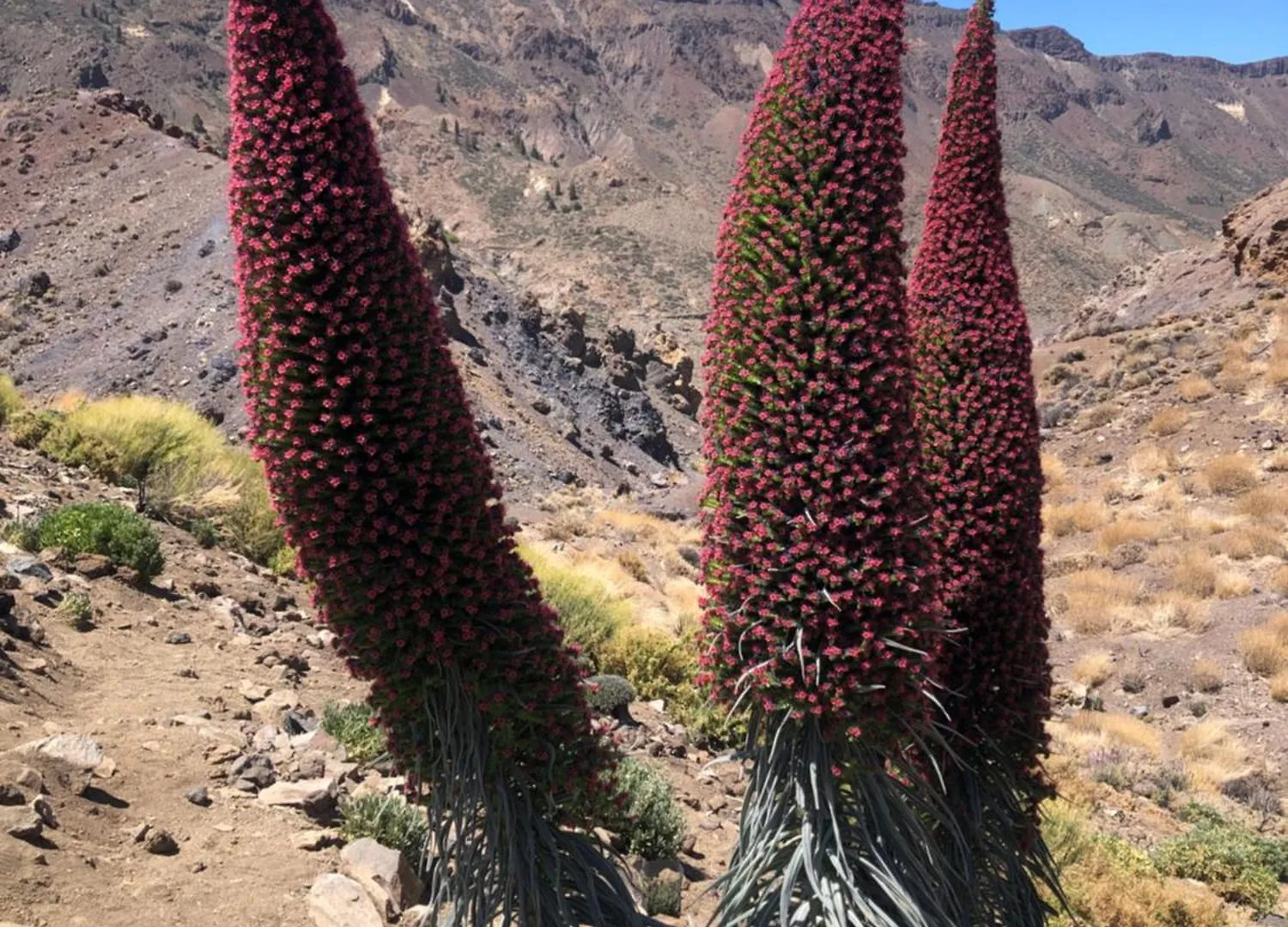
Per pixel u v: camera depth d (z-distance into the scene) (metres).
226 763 7.21
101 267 54.88
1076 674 23.11
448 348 4.86
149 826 5.99
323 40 4.57
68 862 5.45
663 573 24.95
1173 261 54.66
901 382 5.12
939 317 6.18
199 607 10.61
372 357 4.50
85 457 14.54
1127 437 36.25
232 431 39.59
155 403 16.16
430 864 6.50
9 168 67.19
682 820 8.49
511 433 45.91
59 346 48.38
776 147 5.08
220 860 6.00
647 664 13.09
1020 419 6.09
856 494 5.00
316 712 8.91
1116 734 19.86
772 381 5.06
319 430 4.47
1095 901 10.64
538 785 5.04
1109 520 30.98
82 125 71.00
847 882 5.02
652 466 56.59
